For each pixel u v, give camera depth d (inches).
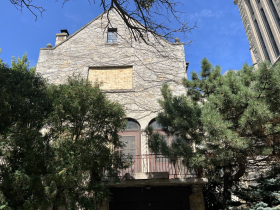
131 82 521.7
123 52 549.6
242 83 320.5
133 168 439.2
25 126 280.2
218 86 335.6
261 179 343.9
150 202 434.9
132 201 427.2
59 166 272.2
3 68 331.0
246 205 342.3
